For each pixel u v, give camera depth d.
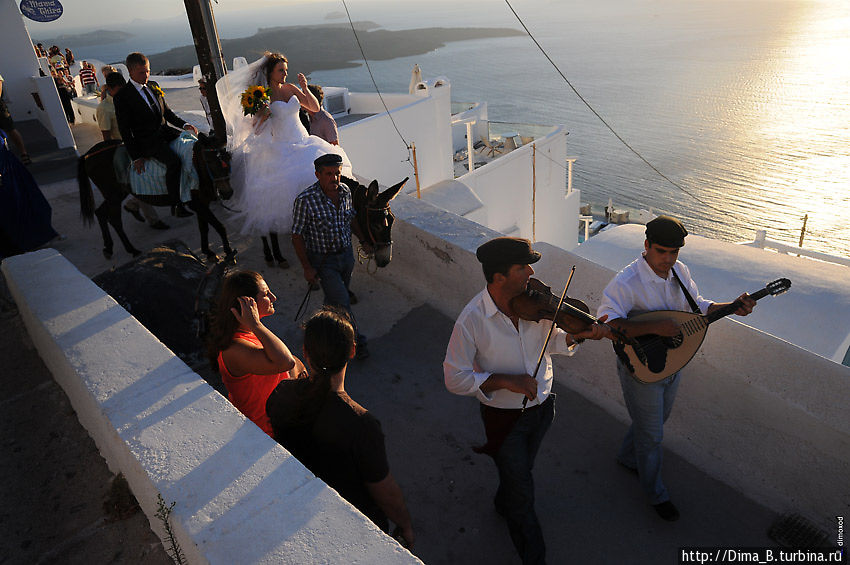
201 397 2.52
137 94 5.59
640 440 3.20
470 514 3.38
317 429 2.19
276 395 2.35
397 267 5.89
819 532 3.15
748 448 3.44
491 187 21.77
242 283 2.70
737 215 113.38
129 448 2.20
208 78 6.70
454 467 3.71
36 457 3.18
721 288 7.65
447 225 5.43
